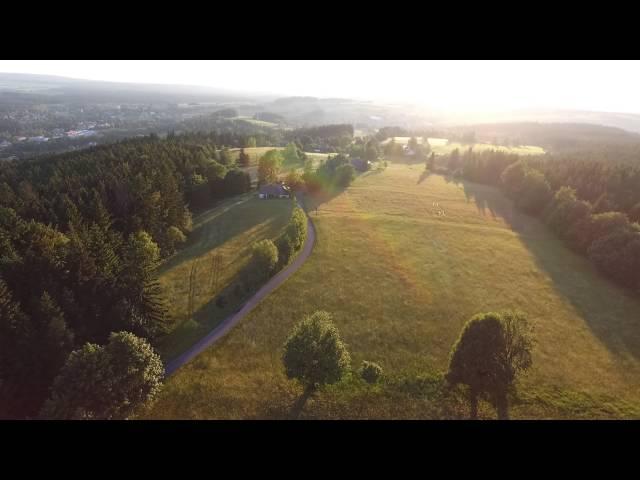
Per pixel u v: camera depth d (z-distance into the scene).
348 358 40.88
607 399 42.28
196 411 39.00
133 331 47.88
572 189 106.62
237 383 43.25
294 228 78.75
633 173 106.69
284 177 133.00
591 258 77.69
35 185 93.12
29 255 47.81
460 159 174.88
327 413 39.00
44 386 39.34
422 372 45.62
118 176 90.69
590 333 55.94
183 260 73.56
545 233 97.75
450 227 98.00
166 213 81.50
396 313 58.56
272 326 54.53
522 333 39.09
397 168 175.25
